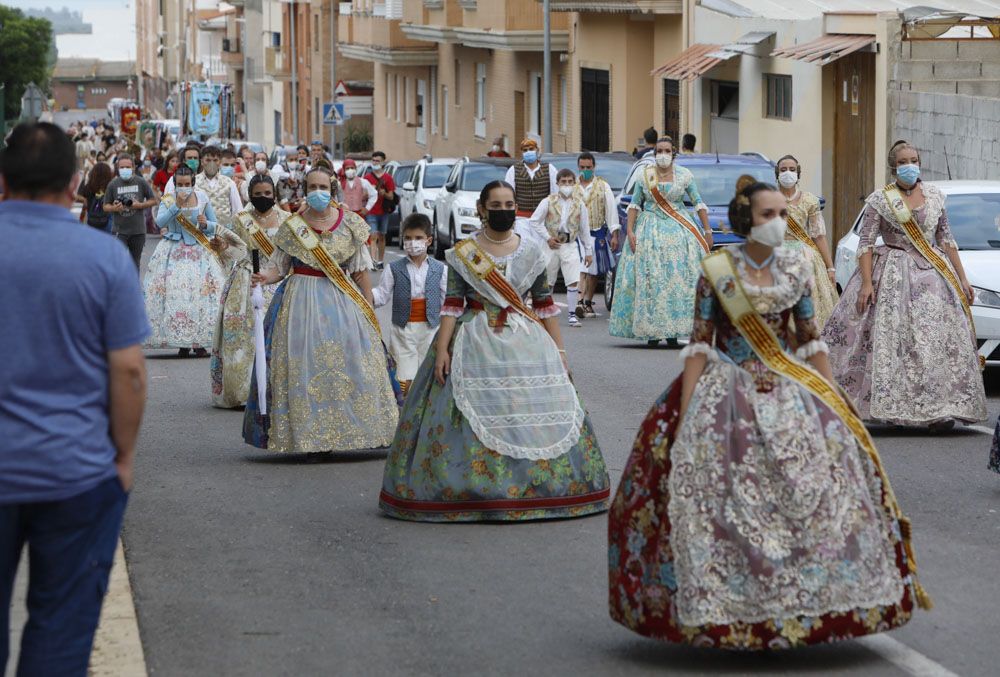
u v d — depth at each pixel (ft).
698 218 60.80
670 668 20.94
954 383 37.99
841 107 85.20
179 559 27.55
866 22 80.18
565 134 134.82
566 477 29.68
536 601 24.38
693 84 107.65
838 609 20.26
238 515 30.99
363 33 189.47
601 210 68.80
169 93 433.07
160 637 22.90
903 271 38.09
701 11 105.40
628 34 117.08
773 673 20.56
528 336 29.91
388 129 202.08
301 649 22.22
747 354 21.26
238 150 147.95
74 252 16.85
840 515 20.47
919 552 26.91
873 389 38.01
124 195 70.08
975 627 22.48
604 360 54.03
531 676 20.79
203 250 57.21
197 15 371.97
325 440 35.99
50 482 16.65
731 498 20.48
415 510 29.84
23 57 320.50
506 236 29.76
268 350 36.42
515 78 144.36
